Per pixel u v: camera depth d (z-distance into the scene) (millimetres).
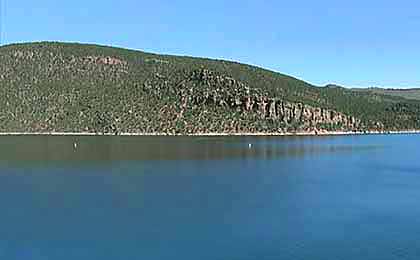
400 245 54281
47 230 60531
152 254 52031
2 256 51875
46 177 106938
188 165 134375
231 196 83875
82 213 69875
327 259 49938
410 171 124688
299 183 100562
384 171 124625
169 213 70000
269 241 55875
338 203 77750
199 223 63688
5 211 71062
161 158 153375
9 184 96688
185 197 82625
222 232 59594
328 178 109125
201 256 51094
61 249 53812
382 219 66250
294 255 51125
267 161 149750
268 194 86312
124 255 51719
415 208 73875
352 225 62969
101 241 56312
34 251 53250
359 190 91562
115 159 148250
